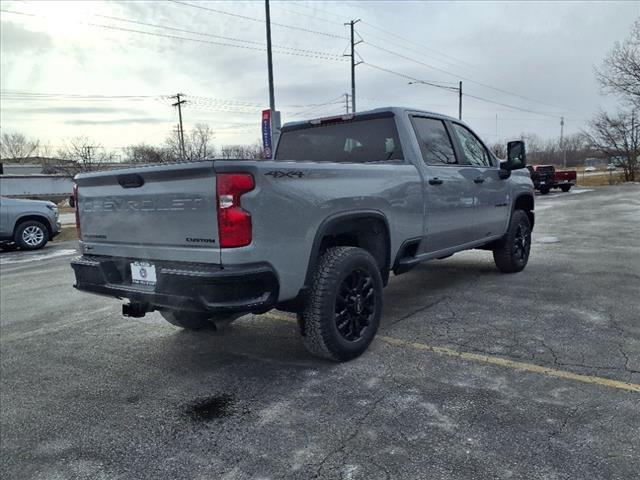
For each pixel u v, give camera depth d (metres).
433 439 2.65
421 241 4.61
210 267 3.05
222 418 3.03
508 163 5.93
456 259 7.84
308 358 3.91
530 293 5.49
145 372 3.84
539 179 26.72
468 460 2.45
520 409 2.91
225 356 4.07
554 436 2.62
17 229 12.15
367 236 4.08
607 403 2.94
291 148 5.38
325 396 3.22
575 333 4.13
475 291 5.69
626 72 31.61
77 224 4.02
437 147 5.00
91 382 3.70
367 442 2.66
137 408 3.23
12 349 4.54
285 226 3.18
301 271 3.33
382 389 3.27
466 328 4.39
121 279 3.66
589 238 9.70
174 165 3.11
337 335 3.60
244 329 4.75
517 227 6.45
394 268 4.37
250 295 3.07
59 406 3.33
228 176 2.94
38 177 50.94
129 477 2.48
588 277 6.17
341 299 3.67
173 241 3.23
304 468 2.46
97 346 4.51
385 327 4.52
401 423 2.83
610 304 4.92
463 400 3.06
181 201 3.14
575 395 3.06
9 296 6.90
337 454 2.56
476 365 3.58
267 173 3.08
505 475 2.31
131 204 3.46
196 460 2.60
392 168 4.21
